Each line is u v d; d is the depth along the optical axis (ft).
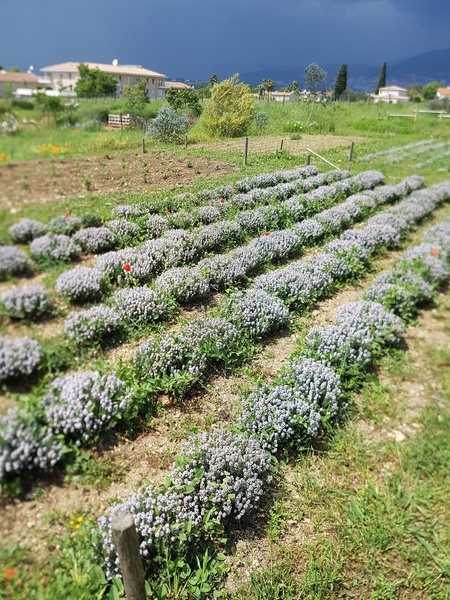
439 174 43.86
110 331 13.50
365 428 14.43
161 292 16.56
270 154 39.09
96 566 9.00
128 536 7.86
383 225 27.55
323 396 14.56
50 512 9.21
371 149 54.29
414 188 37.47
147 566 9.85
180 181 22.81
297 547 11.19
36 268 9.94
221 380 15.43
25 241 9.46
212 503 11.13
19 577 8.04
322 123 77.41
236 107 46.24
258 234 24.52
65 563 8.66
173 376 14.19
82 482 10.14
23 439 8.89
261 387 14.49
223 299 18.69
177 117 25.59
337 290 22.34
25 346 8.95
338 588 10.50
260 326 17.35
